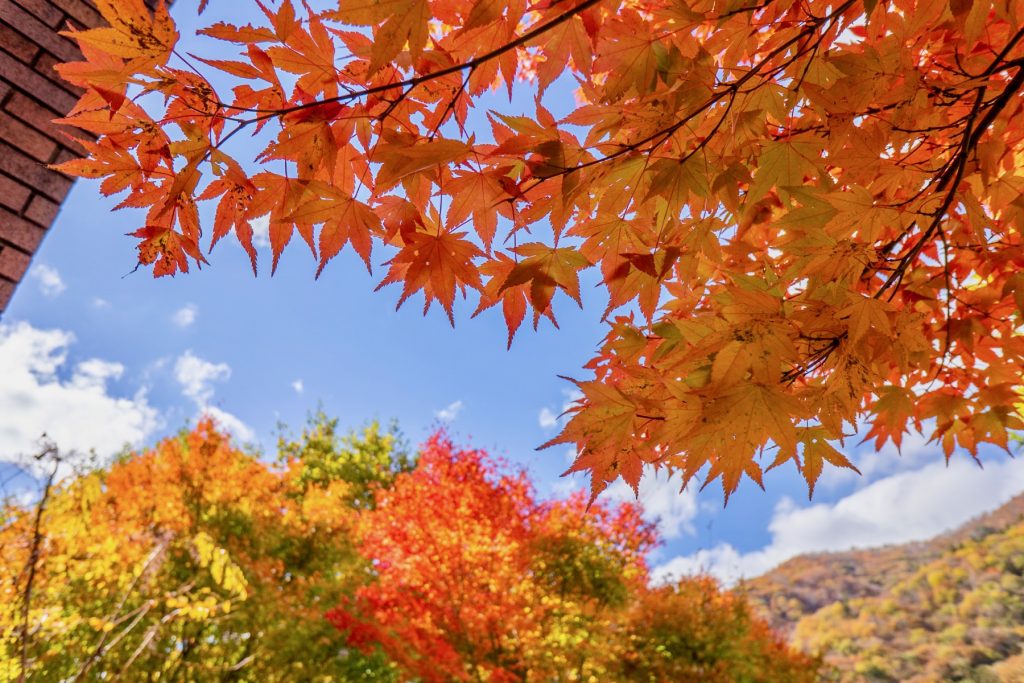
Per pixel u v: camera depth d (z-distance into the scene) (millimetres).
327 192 1219
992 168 1481
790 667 13656
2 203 2207
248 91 1104
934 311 2043
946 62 1589
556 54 1188
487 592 11164
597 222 1485
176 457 11477
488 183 1283
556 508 13797
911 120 1385
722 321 1274
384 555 11688
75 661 6594
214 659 8719
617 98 1190
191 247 1249
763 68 1419
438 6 1150
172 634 8133
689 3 1253
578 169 1261
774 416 1197
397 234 1378
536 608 11438
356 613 10234
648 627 12148
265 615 9484
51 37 2283
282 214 1228
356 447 22859
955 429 2143
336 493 13477
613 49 1167
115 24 963
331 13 945
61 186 2340
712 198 1442
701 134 1436
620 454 1353
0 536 5207
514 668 10852
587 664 11789
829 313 1328
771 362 1199
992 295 1917
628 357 1721
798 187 1353
